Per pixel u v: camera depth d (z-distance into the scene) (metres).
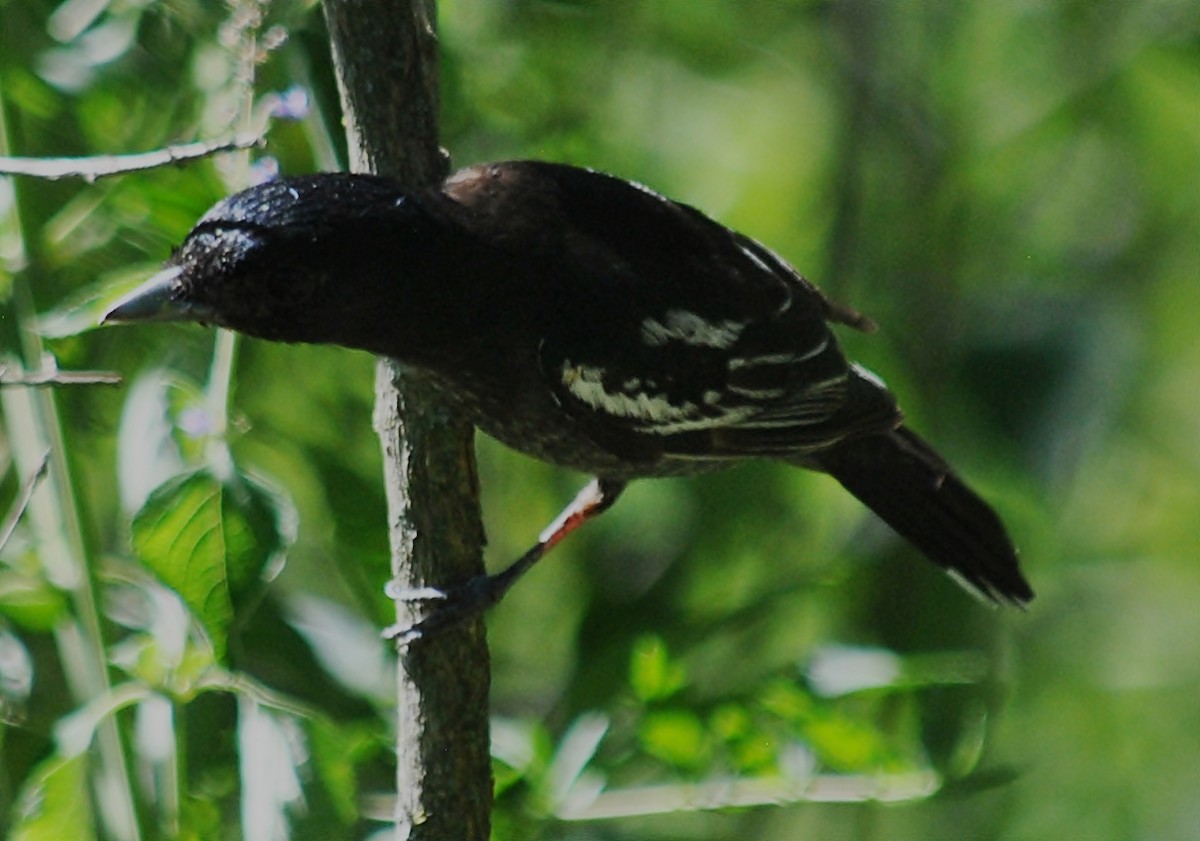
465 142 11.68
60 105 10.13
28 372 8.38
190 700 8.41
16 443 9.22
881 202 13.91
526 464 13.27
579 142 12.20
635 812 9.38
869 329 11.01
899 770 9.53
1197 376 16.59
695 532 12.17
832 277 13.41
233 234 8.50
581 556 12.88
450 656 8.57
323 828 7.85
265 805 7.84
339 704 9.85
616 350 9.52
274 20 9.05
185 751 8.62
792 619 12.64
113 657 8.80
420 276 8.84
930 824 15.39
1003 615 12.88
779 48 14.55
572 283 9.39
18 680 9.22
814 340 10.27
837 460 10.98
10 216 9.16
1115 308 13.63
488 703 8.71
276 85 9.17
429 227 8.87
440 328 9.02
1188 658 17.12
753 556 12.48
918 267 13.59
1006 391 13.15
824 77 14.66
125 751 8.57
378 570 10.06
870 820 14.38
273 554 7.96
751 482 12.22
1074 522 16.44
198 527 7.93
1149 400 16.56
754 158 15.12
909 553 12.51
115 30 9.76
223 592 7.93
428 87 8.80
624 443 9.83
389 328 8.86
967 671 10.62
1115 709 16.91
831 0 13.87
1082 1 14.32
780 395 10.09
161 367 8.91
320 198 8.62
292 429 11.12
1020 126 14.62
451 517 8.59
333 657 9.90
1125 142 14.95
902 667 9.99
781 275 10.66
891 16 13.94
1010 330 13.39
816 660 9.77
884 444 10.95
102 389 10.73
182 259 8.58
